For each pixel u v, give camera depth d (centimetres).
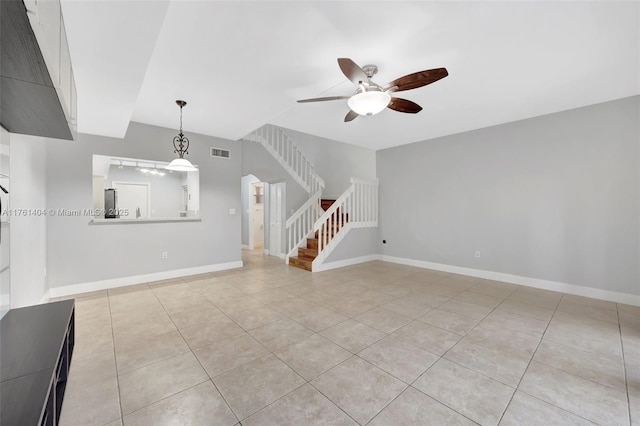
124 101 274
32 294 272
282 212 634
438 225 513
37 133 199
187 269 462
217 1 175
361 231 583
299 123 432
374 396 169
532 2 181
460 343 235
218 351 221
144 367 199
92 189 375
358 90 252
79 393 171
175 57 237
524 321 280
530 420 150
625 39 220
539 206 396
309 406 161
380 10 186
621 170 335
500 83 297
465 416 153
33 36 91
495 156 439
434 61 252
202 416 153
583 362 206
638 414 154
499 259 437
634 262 327
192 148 460
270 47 225
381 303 333
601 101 345
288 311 306
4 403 97
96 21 165
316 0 176
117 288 389
